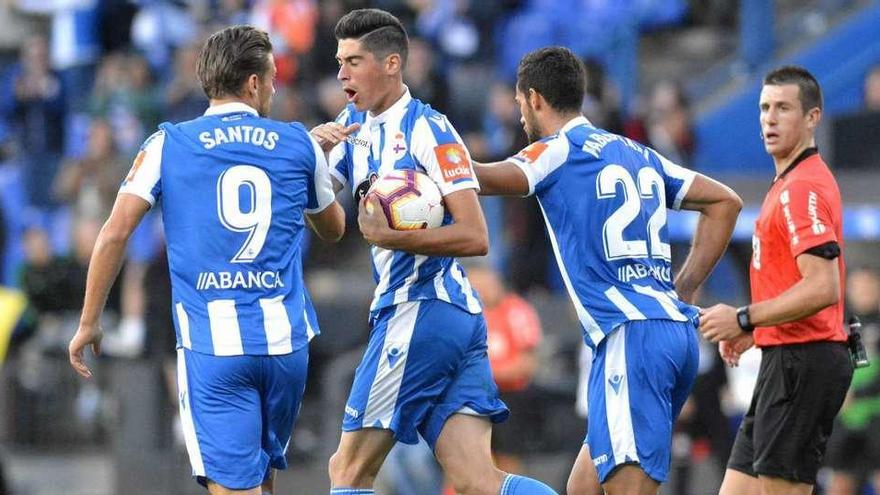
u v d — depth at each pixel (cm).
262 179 2280
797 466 2531
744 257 4259
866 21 5369
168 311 4306
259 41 2325
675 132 5172
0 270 5772
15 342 4788
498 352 3900
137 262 5069
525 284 4709
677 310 2422
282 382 2302
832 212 2477
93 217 5322
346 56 2356
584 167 2402
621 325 2381
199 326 2266
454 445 2444
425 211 2295
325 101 5259
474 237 2294
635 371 2372
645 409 2370
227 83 2309
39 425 4759
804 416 2522
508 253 4784
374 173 2381
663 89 5238
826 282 2422
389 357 2405
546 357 4262
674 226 4238
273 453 2353
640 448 2364
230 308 2259
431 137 2338
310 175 2338
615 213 2395
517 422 3903
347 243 5350
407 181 2305
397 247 2277
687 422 3809
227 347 2255
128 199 2264
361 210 2316
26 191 6306
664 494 3800
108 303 4975
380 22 2361
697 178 2511
